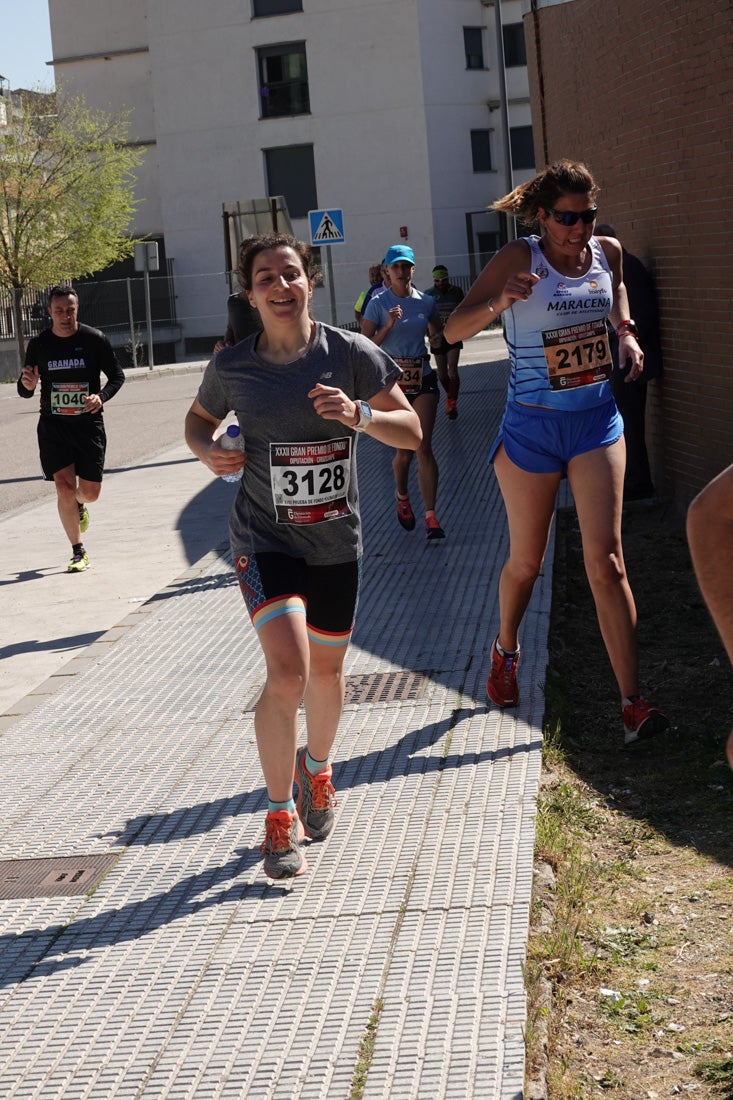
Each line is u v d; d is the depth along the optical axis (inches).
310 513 153.6
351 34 1676.9
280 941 140.6
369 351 154.6
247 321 283.6
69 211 1563.7
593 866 155.9
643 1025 123.7
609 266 194.4
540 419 189.8
